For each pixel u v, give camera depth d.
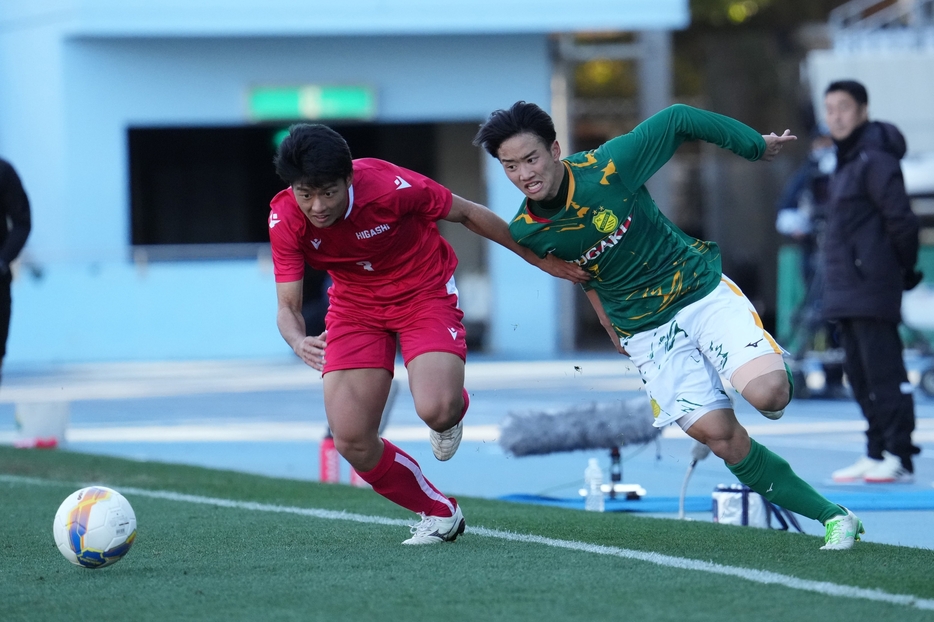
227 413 46.66
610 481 27.25
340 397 18.19
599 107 98.31
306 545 19.42
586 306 94.50
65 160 75.12
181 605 15.16
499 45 76.88
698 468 30.52
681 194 91.56
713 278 18.27
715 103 114.25
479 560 17.77
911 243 26.58
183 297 73.62
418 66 76.88
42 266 72.88
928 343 48.56
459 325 18.59
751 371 17.44
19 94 76.88
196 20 73.94
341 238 17.64
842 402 46.47
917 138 66.81
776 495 18.42
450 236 87.00
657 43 83.25
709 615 14.16
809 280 46.66
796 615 14.13
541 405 45.03
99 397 54.00
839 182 27.36
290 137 16.45
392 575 16.77
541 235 17.97
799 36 115.00
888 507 23.80
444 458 18.94
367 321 18.50
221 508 23.94
